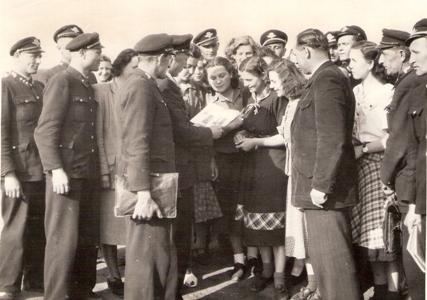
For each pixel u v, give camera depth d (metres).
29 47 3.59
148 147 2.87
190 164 3.43
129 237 3.00
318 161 2.77
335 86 2.79
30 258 3.80
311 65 2.95
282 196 3.58
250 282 3.85
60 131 3.28
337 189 2.84
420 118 2.68
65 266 3.31
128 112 2.88
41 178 3.66
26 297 3.66
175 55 3.33
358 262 3.45
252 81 3.73
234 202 3.96
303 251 3.40
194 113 4.14
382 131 3.21
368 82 3.36
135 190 2.83
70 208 3.33
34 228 3.78
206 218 3.94
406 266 2.80
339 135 2.74
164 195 2.92
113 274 3.73
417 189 2.63
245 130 3.79
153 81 3.04
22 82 3.61
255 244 3.59
